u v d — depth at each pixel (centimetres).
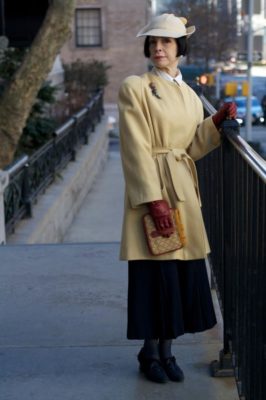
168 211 418
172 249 420
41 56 1259
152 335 434
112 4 4222
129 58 4262
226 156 453
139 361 471
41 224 1187
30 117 1669
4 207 1043
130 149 420
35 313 582
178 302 431
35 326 556
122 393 450
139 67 4259
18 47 1692
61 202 1460
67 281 657
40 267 702
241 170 408
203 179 628
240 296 418
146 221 423
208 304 445
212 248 571
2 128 1278
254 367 375
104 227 1661
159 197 417
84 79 3384
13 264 712
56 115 2128
